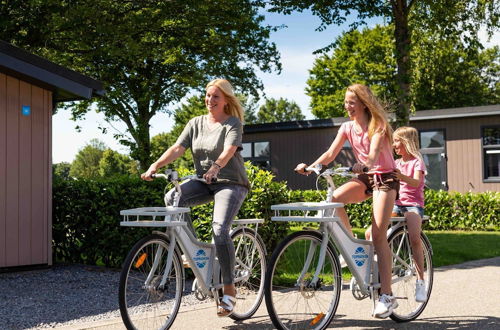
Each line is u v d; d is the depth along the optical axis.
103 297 6.07
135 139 24.20
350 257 4.34
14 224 7.77
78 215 8.39
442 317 4.79
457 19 14.90
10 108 7.81
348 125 4.55
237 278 4.68
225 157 4.13
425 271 4.96
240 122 4.34
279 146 21.84
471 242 11.54
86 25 15.32
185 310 5.13
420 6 14.87
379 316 4.25
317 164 4.26
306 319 4.14
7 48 7.53
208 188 4.39
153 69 23.95
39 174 8.11
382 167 4.33
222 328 4.45
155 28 17.67
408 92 14.27
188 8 18.28
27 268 7.86
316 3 14.62
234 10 18.86
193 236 4.26
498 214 14.83
